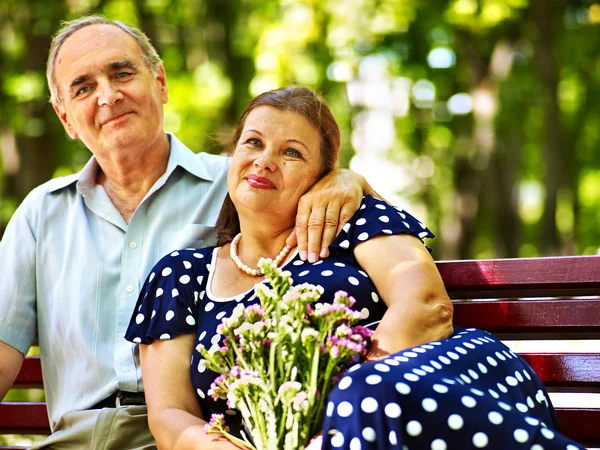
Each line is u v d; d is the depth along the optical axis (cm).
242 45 1188
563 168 1346
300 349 215
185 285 267
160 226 310
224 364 228
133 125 308
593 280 270
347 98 1302
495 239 1397
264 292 222
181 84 1145
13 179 1061
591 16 1330
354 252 258
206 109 1137
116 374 290
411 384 195
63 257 306
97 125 309
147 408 258
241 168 265
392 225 257
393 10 1153
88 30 314
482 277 283
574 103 1478
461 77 1355
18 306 305
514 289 283
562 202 1473
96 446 279
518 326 277
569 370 270
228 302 260
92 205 311
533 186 1761
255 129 265
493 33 1277
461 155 1409
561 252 1316
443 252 1441
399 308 237
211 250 278
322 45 1173
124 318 298
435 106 1395
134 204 318
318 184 268
